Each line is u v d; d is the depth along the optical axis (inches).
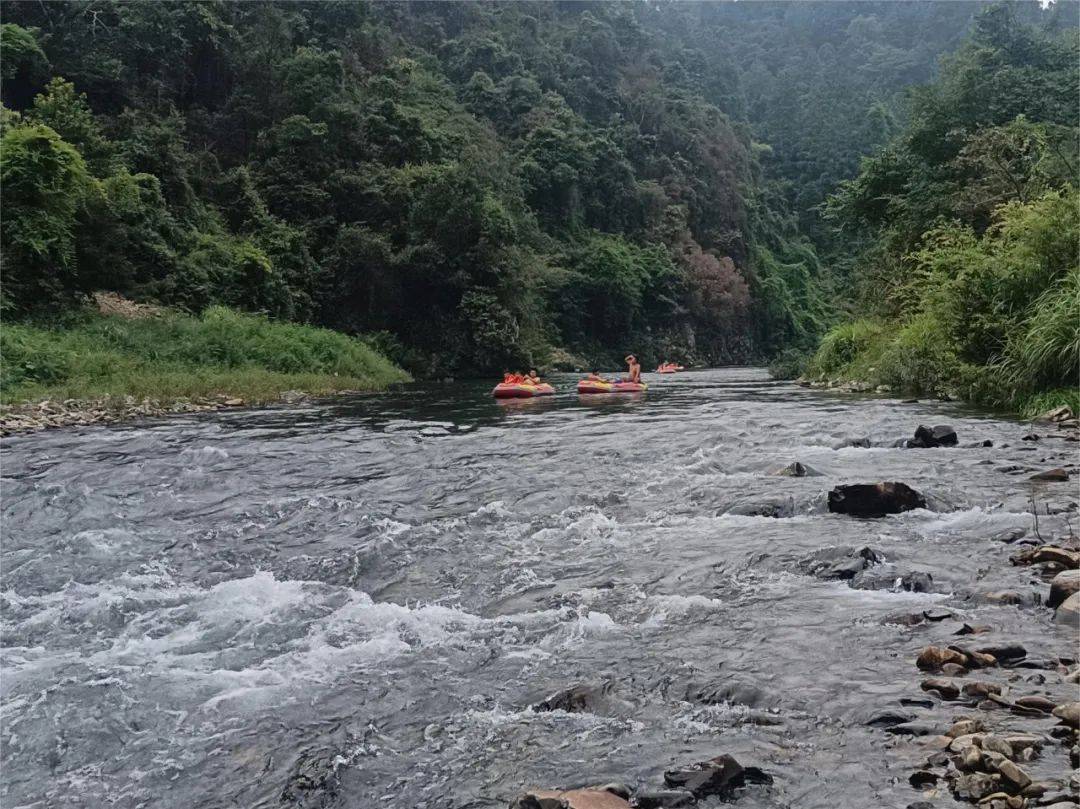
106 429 531.2
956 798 109.7
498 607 209.3
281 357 989.2
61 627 210.7
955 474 322.7
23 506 321.4
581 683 157.6
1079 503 268.7
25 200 887.7
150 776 139.7
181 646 193.9
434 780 129.2
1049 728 125.7
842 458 368.2
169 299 1059.3
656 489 322.7
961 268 618.8
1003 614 178.4
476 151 1752.0
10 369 692.1
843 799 112.8
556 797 112.7
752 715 140.1
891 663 156.8
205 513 310.2
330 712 155.7
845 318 1179.9
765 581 211.6
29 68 1280.8
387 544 265.0
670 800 114.9
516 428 515.2
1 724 159.3
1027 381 523.5
